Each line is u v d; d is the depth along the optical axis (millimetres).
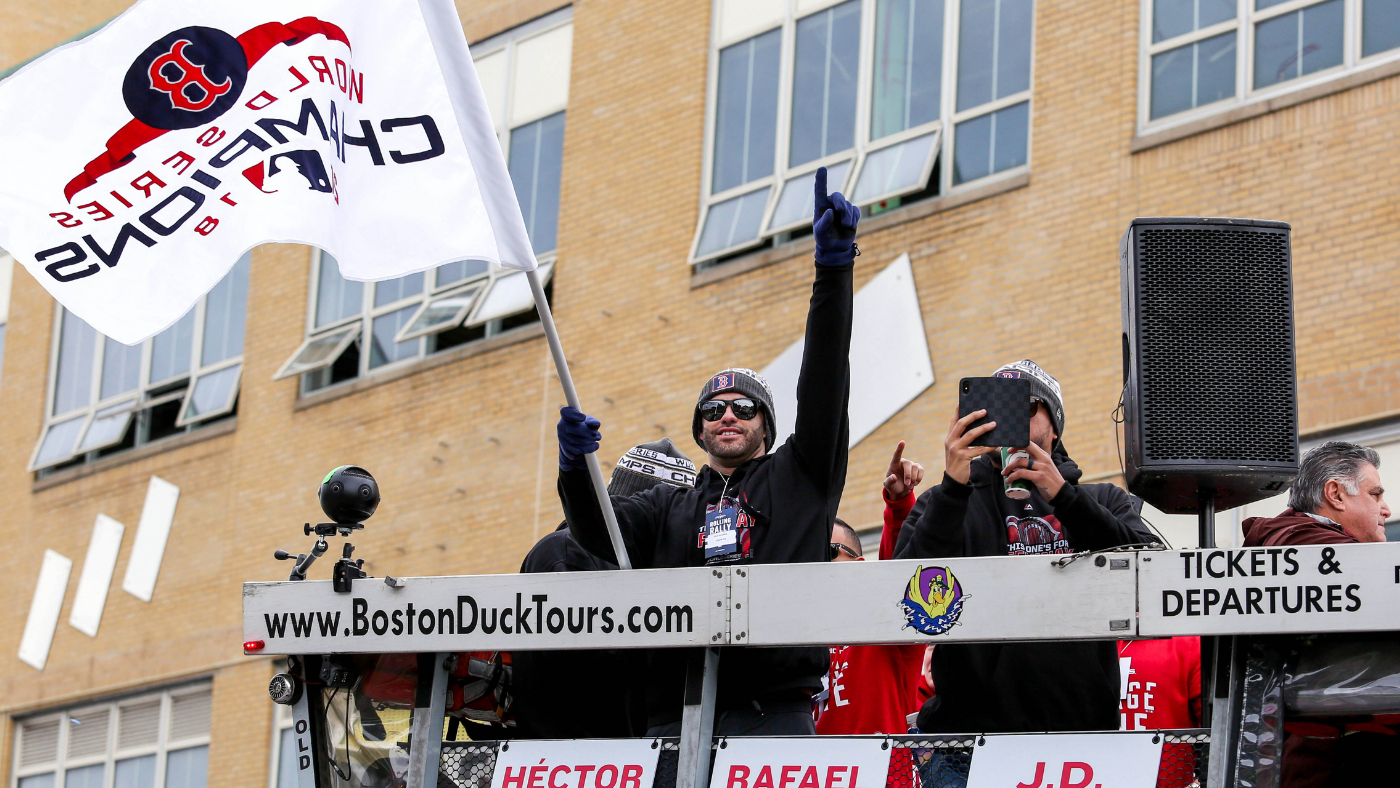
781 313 15125
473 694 5066
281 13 5336
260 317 19734
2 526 21781
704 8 16656
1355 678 3961
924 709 4957
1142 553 4059
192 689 19172
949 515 4645
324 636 4570
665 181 16422
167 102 5301
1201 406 4434
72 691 20359
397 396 18016
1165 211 13031
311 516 18469
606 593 4406
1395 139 12031
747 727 4668
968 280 13969
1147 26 13594
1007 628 4102
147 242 5227
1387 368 11633
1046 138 13867
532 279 5062
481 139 5207
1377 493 5426
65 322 22047
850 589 4234
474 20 18531
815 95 15641
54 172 5258
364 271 5137
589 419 4887
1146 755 4047
